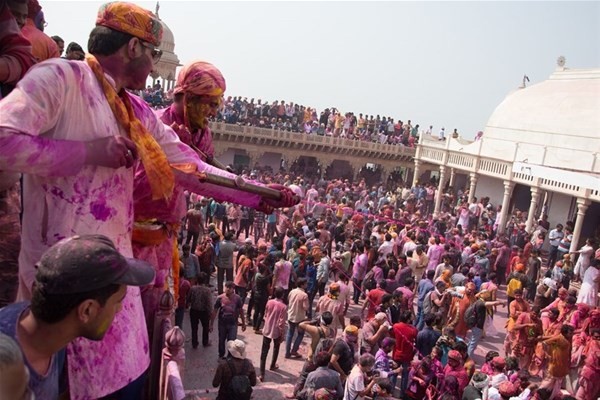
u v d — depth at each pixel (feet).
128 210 7.20
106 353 7.05
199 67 10.30
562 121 95.66
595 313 37.93
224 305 35.78
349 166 148.05
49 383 5.51
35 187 6.57
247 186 9.11
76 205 6.53
